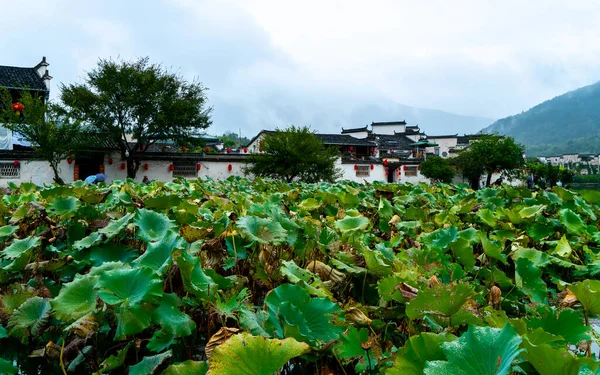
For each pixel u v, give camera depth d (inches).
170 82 1070.4
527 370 62.4
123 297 74.8
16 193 301.1
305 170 1142.3
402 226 181.9
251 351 58.0
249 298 112.8
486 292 118.7
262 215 139.4
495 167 1583.4
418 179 1581.0
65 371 81.1
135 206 170.1
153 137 1120.8
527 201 252.2
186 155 1167.0
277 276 111.9
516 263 123.3
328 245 129.6
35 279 116.1
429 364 55.6
